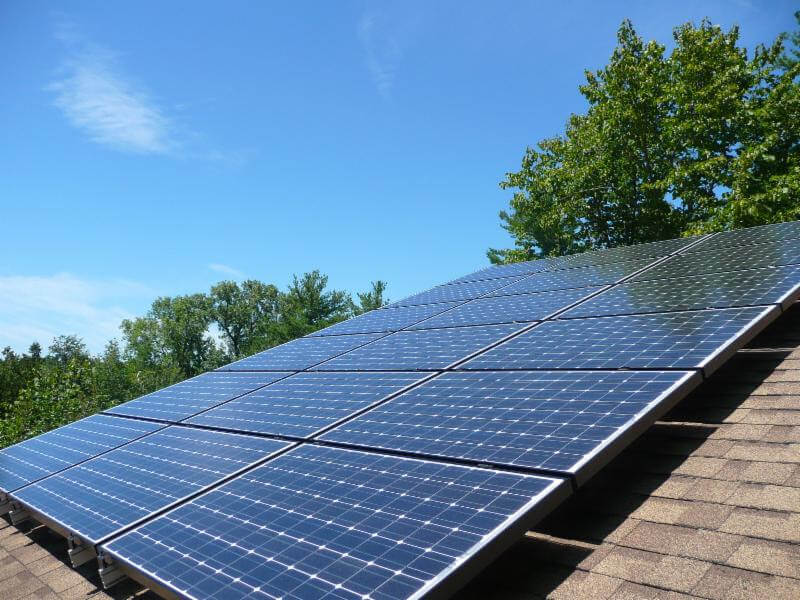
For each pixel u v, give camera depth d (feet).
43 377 114.42
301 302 215.72
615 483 15.57
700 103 92.79
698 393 19.29
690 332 19.76
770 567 10.75
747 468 14.28
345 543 11.98
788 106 87.81
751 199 78.43
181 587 11.84
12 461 28.22
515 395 18.21
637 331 21.65
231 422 23.76
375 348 31.96
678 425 17.65
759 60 98.68
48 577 18.85
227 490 16.38
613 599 11.19
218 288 313.53
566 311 28.17
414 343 30.42
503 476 13.24
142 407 32.53
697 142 94.63
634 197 105.91
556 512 15.06
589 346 21.39
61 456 26.35
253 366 37.14
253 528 13.66
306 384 27.40
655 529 13.07
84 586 17.58
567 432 14.62
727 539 11.92
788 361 19.53
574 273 38.91
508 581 12.82
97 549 15.29
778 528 11.75
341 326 45.50
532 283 39.70
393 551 11.21
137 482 19.33
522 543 14.08
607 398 16.08
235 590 11.20
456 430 16.71
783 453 14.42
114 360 193.77
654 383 16.30
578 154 112.06
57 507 19.29
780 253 27.66
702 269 29.01
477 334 28.55
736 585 10.57
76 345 242.17
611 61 104.78
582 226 115.14
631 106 100.53
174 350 277.23
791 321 22.93
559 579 12.35
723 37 97.66
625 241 109.19
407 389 21.93
